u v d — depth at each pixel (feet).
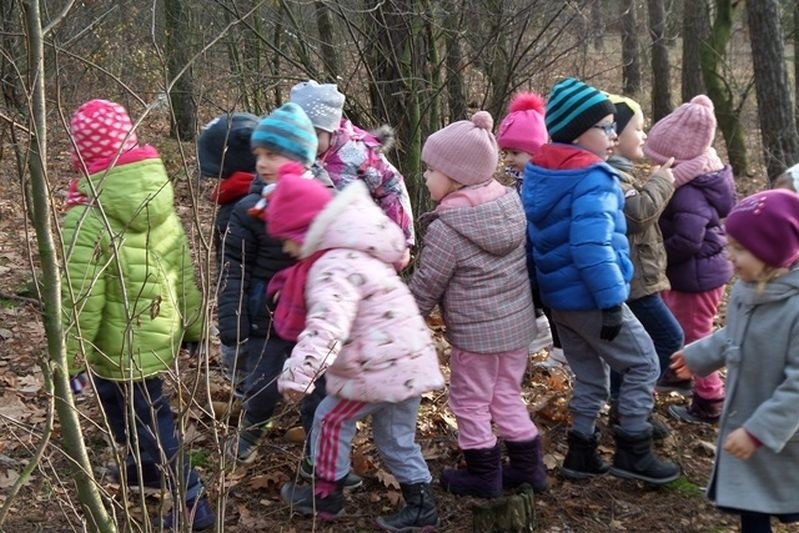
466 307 12.26
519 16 20.99
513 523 11.49
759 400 10.05
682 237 14.78
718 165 15.05
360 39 21.29
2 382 16.21
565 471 13.50
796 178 11.81
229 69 24.18
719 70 47.09
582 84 12.69
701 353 10.84
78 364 10.81
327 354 9.95
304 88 14.99
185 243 12.00
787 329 9.75
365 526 12.17
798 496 10.02
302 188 10.80
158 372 11.36
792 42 46.85
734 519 12.59
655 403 16.16
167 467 9.53
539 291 13.12
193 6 28.22
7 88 15.12
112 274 10.82
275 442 14.24
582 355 13.26
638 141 14.57
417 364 10.92
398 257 11.10
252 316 12.39
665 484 13.19
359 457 13.57
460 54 21.20
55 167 29.71
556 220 12.50
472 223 12.01
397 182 16.06
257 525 12.05
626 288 12.16
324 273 10.45
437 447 14.34
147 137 35.96
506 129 15.26
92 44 28.30
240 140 12.95
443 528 12.09
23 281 20.98
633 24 47.01
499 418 12.75
